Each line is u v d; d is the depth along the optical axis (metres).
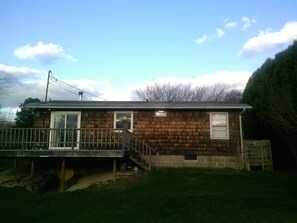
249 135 22.73
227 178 15.27
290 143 19.05
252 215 9.99
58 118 19.19
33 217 10.51
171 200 11.70
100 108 18.92
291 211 10.47
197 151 18.61
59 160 17.41
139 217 9.97
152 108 18.86
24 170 18.12
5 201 12.59
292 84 19.09
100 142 18.42
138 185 14.05
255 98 22.17
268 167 18.39
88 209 11.07
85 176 17.23
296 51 20.22
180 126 18.91
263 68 23.16
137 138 18.42
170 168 17.95
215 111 19.02
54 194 13.68
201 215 10.02
